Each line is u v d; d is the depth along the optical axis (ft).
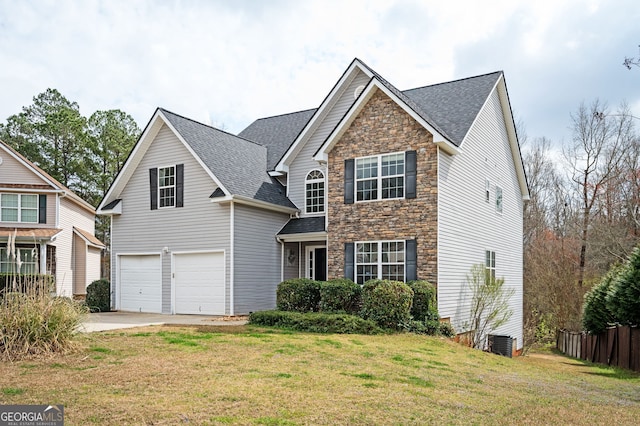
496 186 68.23
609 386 34.88
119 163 141.69
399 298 45.73
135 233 65.62
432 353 37.78
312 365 29.32
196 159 59.47
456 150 51.26
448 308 51.29
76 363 27.17
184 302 60.85
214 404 20.16
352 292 49.19
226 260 57.67
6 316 28.84
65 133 131.54
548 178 127.85
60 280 90.74
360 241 53.57
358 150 54.65
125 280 66.44
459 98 63.00
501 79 66.69
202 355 30.53
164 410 19.08
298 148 65.77
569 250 107.65
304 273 65.77
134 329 41.37
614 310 50.78
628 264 50.72
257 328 44.39
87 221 110.01
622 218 99.66
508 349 57.62
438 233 49.37
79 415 18.26
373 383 25.70
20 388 21.80
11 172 85.66
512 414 21.68
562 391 29.68
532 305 98.63
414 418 19.85
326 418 19.12
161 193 64.03
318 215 64.03
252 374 25.96
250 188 61.31
